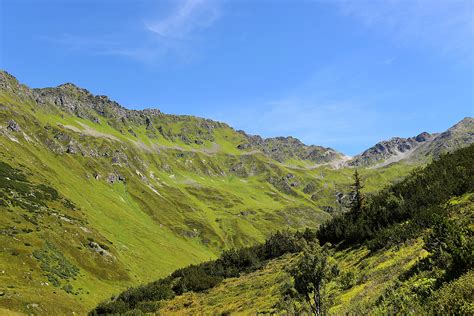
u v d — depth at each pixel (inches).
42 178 6820.9
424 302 810.8
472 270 770.2
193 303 2583.7
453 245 923.4
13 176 5989.2
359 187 3105.3
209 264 3686.0
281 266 2960.1
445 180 2182.6
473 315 605.9
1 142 7204.7
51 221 5157.5
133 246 6678.2
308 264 1120.8
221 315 2064.5
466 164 2246.6
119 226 7386.8
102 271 4773.6
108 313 2731.3
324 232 3038.9
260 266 3292.3
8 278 3326.8
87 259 4813.0
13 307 2824.8
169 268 6407.5
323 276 1107.9
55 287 3654.0
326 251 1146.0
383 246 1833.2
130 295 3038.9
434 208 1760.6
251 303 2087.8
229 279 3154.5
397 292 1016.9
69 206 6348.4
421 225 1715.1
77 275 4254.4
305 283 1115.9
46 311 3036.4
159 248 7293.3
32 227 4584.2
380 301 1048.8
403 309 859.4
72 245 4877.0
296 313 1403.8
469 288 673.0
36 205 5393.7
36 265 3826.3
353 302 1206.3
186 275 3373.5
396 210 2256.4
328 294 1437.0
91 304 3700.8
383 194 2760.8
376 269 1481.3
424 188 2324.1
